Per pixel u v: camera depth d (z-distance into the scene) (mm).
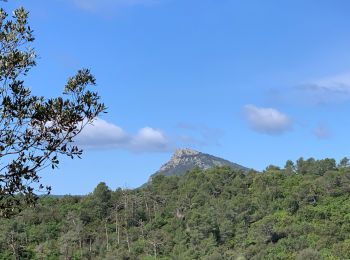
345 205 94625
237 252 81688
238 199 102062
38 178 9414
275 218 92375
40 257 79875
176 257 82000
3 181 9195
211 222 89438
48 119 9406
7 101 9195
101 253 85375
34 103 9414
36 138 9398
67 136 9586
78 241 89438
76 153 9641
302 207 96250
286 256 75750
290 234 84938
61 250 80938
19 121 9336
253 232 86750
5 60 9445
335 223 88750
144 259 82750
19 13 9852
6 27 9766
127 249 87000
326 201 99000
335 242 81312
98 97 9891
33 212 93125
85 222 100375
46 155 9422
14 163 9219
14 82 9398
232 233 89562
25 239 85812
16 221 87312
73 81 10047
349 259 73438
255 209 99438
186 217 96312
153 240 87312
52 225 94000
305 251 73688
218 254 78188
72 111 9523
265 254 78375
